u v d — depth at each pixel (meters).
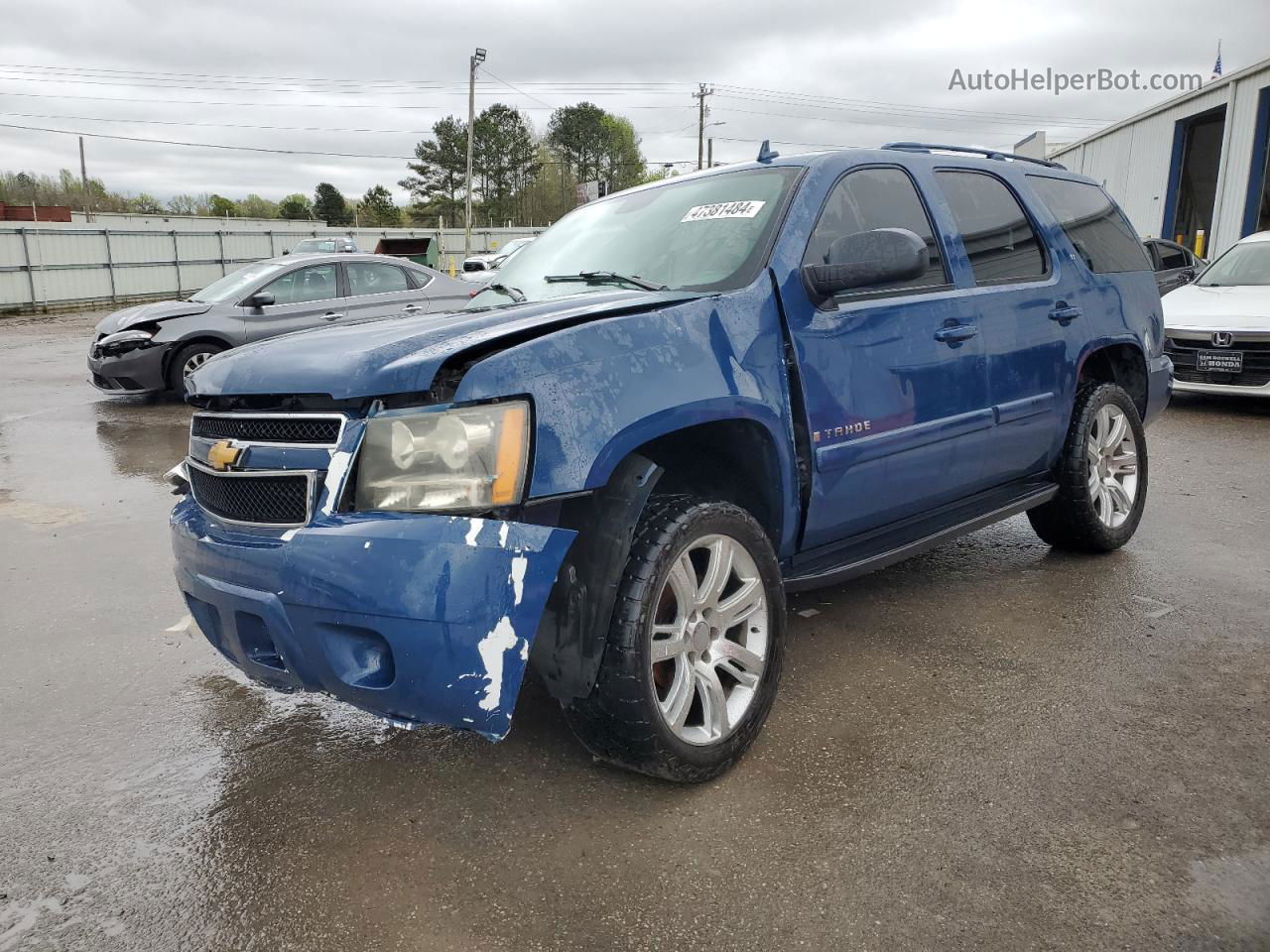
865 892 2.24
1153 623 3.85
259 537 2.42
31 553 5.32
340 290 11.22
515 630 2.24
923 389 3.46
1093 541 4.57
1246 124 17.28
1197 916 2.12
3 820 2.70
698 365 2.70
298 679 2.48
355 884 2.35
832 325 3.14
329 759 2.99
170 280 32.94
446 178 98.06
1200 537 5.00
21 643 4.02
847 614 4.04
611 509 2.50
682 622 2.64
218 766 2.97
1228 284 9.41
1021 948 2.04
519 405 2.33
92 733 3.21
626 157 106.88
